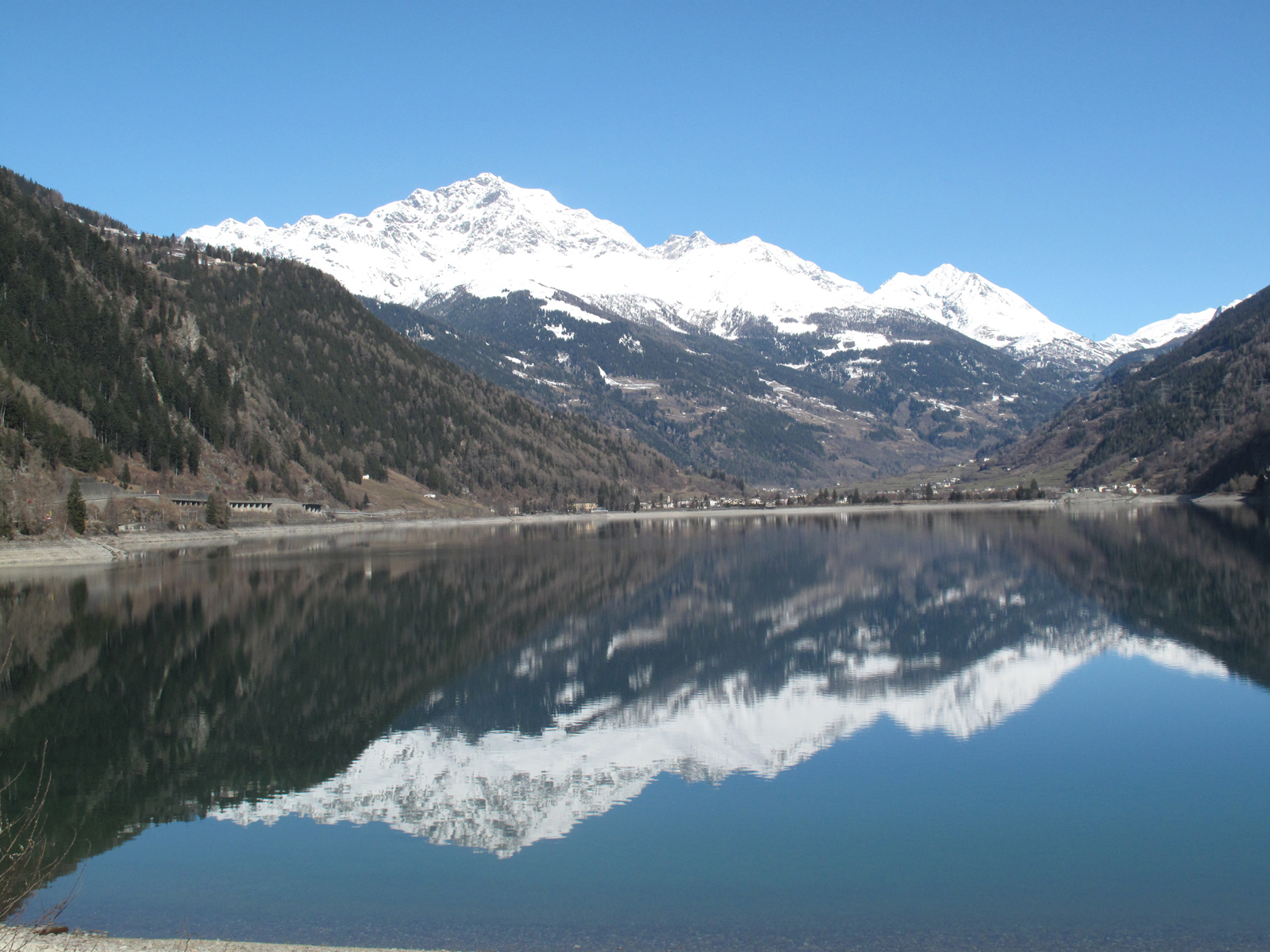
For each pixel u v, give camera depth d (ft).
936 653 287.48
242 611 368.68
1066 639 303.48
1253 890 126.72
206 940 102.89
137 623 341.82
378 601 395.34
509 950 110.01
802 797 165.58
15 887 124.67
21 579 470.80
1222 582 409.69
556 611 372.58
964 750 193.26
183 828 151.94
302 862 137.08
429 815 157.07
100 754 193.06
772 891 126.82
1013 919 118.73
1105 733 202.69
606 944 111.65
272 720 217.15
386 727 211.61
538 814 157.28
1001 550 584.81
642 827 151.02
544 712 223.71
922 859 137.69
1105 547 572.92
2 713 225.15
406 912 120.06
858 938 113.80
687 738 202.08
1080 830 149.18
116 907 121.90
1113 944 112.06
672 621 348.59
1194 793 165.68
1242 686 239.30
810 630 329.11
